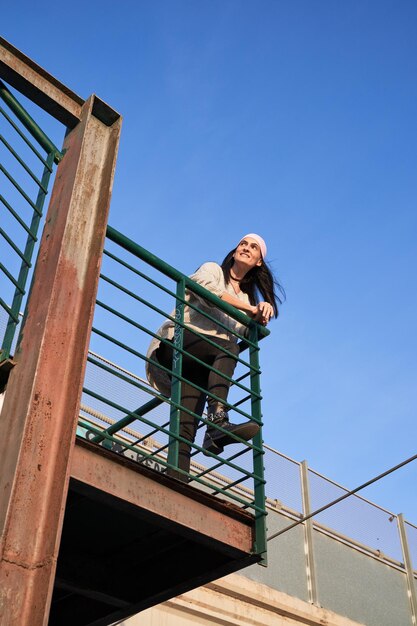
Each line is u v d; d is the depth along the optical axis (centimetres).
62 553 480
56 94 486
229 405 505
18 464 343
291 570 1023
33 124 469
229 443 515
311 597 1024
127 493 411
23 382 374
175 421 476
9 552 324
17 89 475
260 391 537
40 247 437
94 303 406
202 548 483
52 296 399
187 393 536
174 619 829
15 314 392
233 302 565
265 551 459
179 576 482
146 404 573
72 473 389
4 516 329
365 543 1173
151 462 727
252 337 566
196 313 561
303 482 1120
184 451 509
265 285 611
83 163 466
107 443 624
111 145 486
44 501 344
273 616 954
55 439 361
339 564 1101
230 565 468
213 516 454
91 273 420
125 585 495
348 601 1075
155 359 562
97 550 492
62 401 373
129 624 775
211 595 885
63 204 447
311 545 1070
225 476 941
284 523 1055
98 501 409
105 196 455
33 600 318
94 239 438
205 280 560
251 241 608
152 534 476
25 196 422
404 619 1152
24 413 359
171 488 438
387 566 1188
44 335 383
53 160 466
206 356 551
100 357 758
